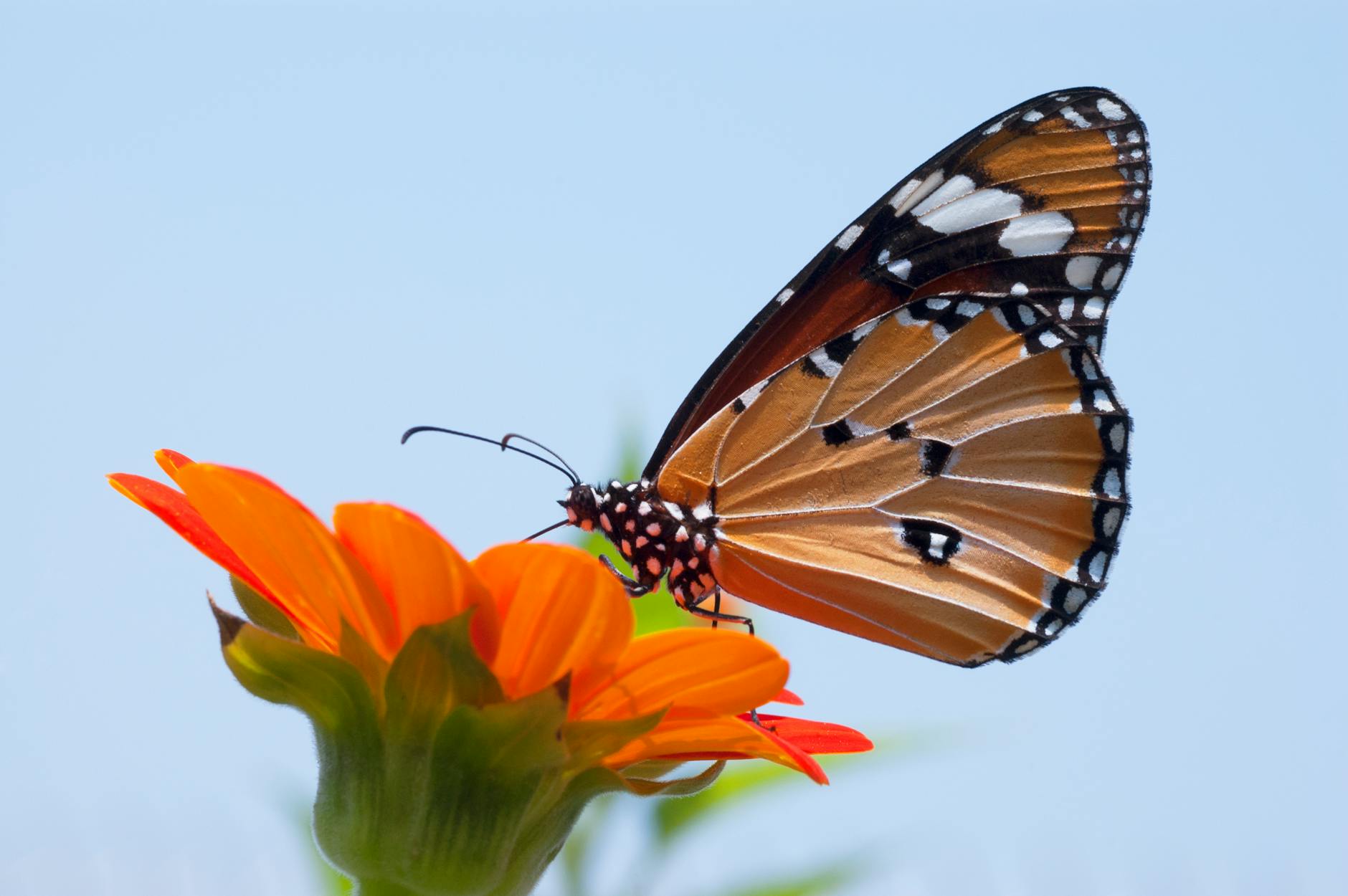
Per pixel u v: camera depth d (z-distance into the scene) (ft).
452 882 1.52
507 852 1.53
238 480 1.51
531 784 1.53
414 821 1.53
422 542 1.51
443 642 1.52
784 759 1.54
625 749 1.54
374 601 1.52
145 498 1.54
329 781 1.53
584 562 1.51
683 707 1.53
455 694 1.52
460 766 1.53
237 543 1.53
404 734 1.53
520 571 1.51
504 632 1.52
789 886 1.62
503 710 1.52
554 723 1.52
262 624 1.55
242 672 1.53
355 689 1.53
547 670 1.53
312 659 1.53
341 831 1.53
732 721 1.53
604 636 1.52
